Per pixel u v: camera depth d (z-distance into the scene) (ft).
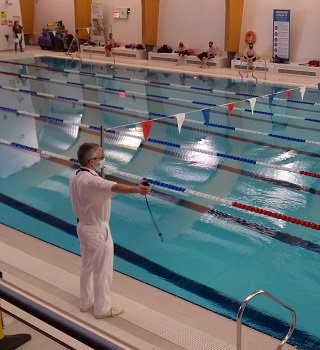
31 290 12.17
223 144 25.29
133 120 29.96
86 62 52.85
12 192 19.43
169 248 15.15
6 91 38.52
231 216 17.30
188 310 11.82
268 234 16.02
